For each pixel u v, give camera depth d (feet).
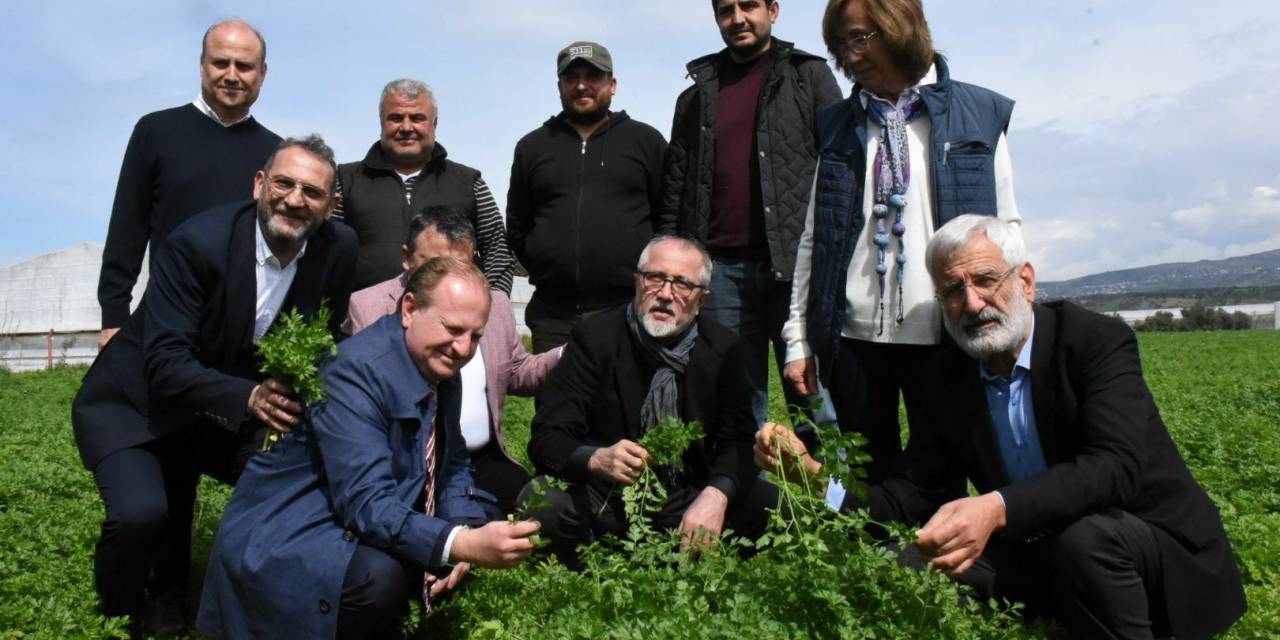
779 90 21.26
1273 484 24.68
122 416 16.03
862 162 18.13
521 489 19.06
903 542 13.48
